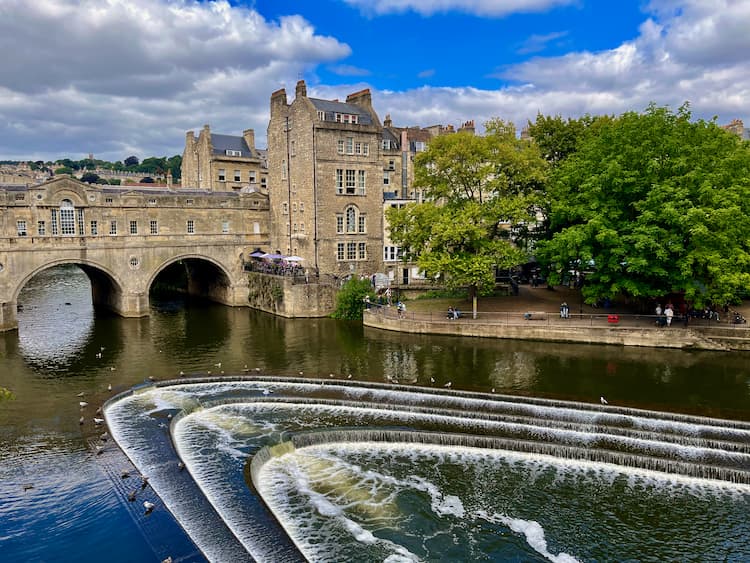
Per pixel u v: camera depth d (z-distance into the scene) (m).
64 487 22.55
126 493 22.16
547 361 39.97
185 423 30.03
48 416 29.89
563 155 60.25
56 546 19.09
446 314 51.69
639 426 28.75
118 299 60.34
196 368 39.53
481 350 43.38
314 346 45.81
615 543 20.94
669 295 48.41
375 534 21.22
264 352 43.97
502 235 56.81
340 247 64.00
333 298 59.44
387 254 66.94
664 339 42.78
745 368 37.56
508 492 24.09
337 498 23.50
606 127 49.69
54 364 40.66
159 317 59.94
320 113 62.56
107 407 31.58
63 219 54.56
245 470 24.62
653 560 20.05
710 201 41.34
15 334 51.16
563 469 25.84
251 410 32.03
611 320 45.84
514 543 20.88
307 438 27.86
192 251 63.19
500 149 51.53
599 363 39.28
